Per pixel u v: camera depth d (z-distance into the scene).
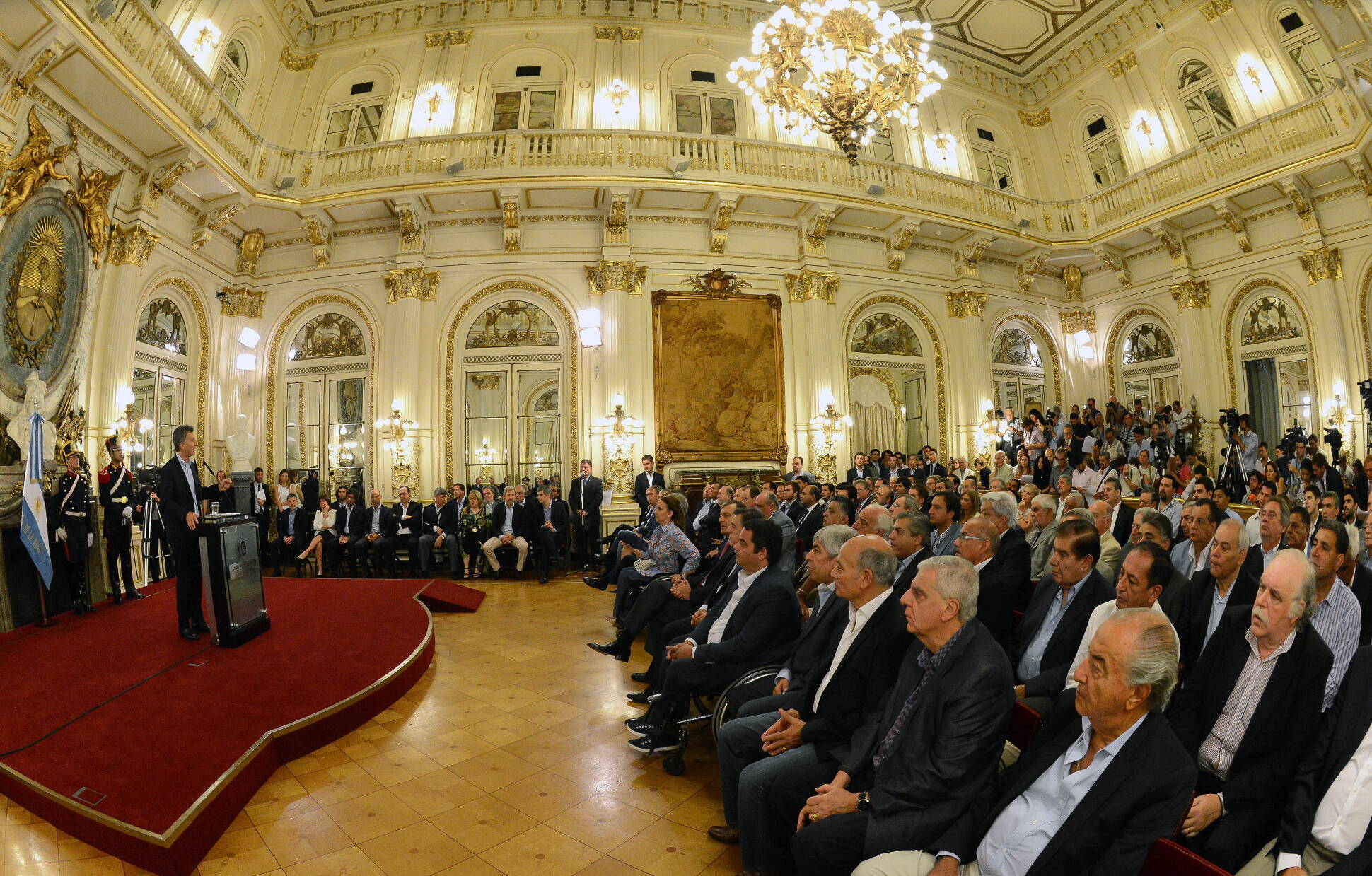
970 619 2.55
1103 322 15.78
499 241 12.80
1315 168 11.86
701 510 9.52
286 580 8.77
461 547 10.85
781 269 13.41
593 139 12.41
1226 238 13.88
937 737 2.43
